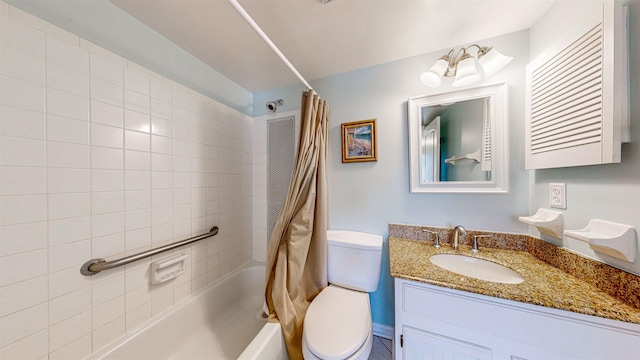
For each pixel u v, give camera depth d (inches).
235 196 69.8
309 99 48.0
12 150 28.3
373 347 53.2
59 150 32.3
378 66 57.9
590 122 28.7
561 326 27.0
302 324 44.9
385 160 57.2
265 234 76.0
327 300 46.3
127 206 41.0
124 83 40.7
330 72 61.9
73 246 33.7
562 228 36.0
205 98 58.6
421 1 37.9
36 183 30.2
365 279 50.0
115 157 39.2
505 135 45.4
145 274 43.5
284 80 67.9
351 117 60.7
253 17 41.7
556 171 37.7
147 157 44.6
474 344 31.3
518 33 45.3
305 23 43.3
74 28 34.0
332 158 62.7
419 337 34.6
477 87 47.7
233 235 68.7
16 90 28.5
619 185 27.0
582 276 32.0
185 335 49.5
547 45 39.4
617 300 26.6
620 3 25.8
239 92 71.6
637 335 24.1
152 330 43.1
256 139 77.1
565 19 35.3
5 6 27.8
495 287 30.4
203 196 58.0
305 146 47.7
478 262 42.4
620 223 26.9
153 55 45.7
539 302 27.1
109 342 37.6
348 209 60.9
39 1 30.6
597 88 27.9
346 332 36.8
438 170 51.5
